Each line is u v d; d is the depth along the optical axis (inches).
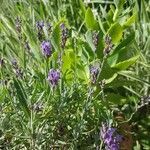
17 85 17.8
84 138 20.0
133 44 24.4
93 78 18.6
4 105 19.6
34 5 28.0
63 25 19.8
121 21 24.8
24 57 21.3
